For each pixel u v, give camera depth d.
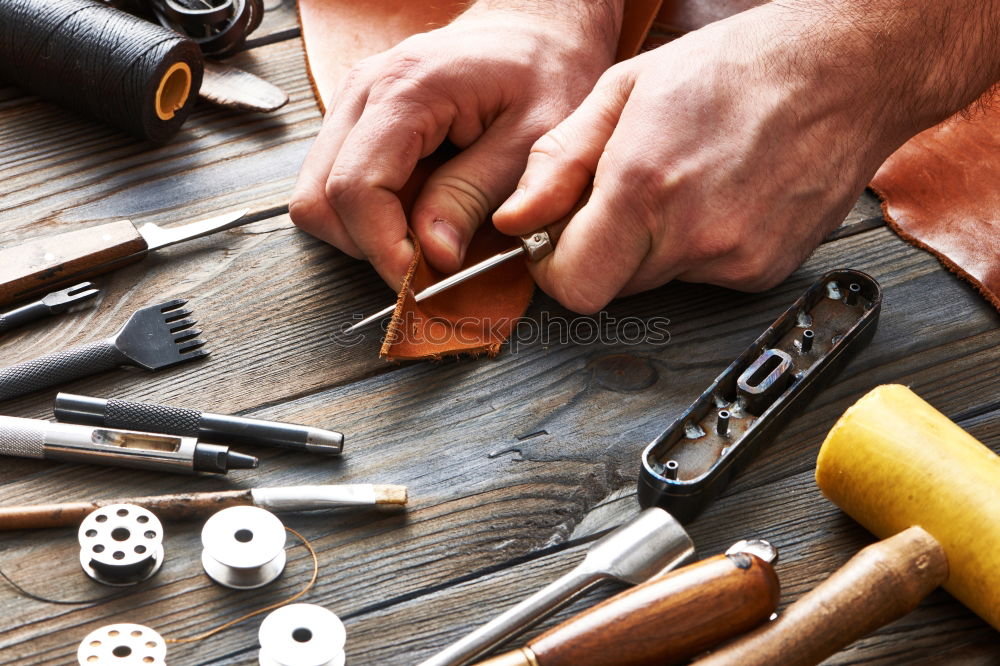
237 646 0.96
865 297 1.22
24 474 1.08
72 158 1.49
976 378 1.21
